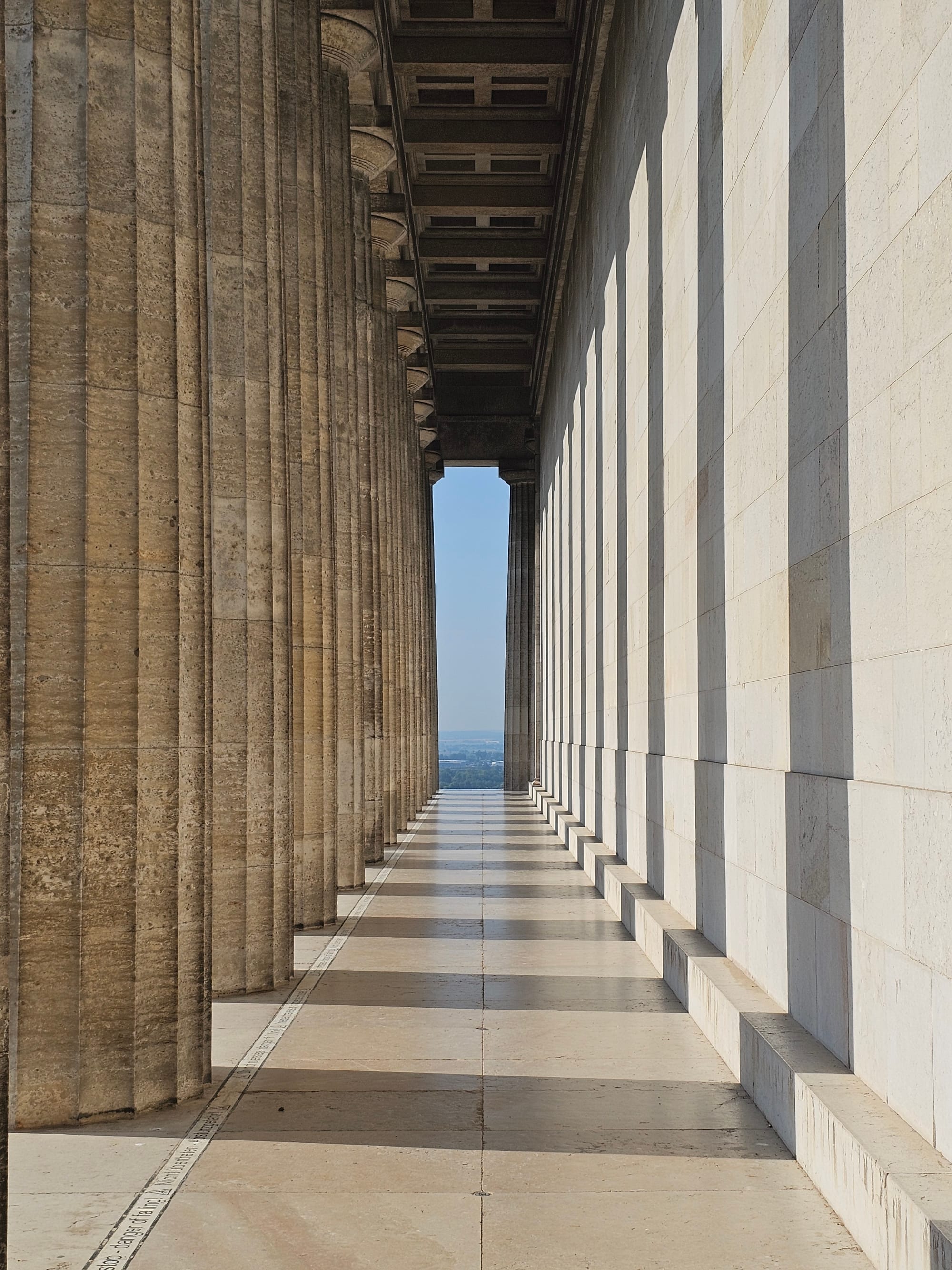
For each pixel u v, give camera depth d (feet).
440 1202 21.07
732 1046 29.53
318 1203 21.01
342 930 51.24
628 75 62.34
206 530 28.96
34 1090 25.48
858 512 23.91
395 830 90.89
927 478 19.94
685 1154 23.54
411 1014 35.65
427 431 141.69
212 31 39.27
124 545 26.61
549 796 127.24
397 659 93.04
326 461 51.72
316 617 51.60
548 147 90.94
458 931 51.11
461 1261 18.61
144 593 27.04
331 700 52.26
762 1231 19.84
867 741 23.31
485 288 122.21
